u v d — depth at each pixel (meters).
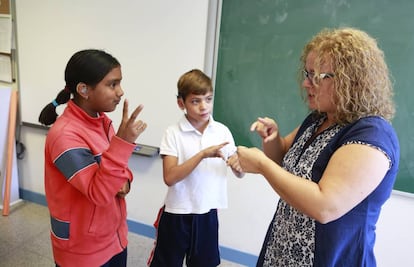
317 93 0.76
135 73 2.07
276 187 0.71
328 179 0.66
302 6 1.62
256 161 0.76
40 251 2.03
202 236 1.38
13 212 2.50
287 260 0.88
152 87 2.04
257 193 1.95
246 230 2.03
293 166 0.88
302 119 1.73
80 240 1.04
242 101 1.85
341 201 0.64
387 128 0.70
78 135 0.98
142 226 2.33
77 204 1.02
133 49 2.04
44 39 2.29
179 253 1.38
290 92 1.73
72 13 2.15
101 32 2.10
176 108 2.00
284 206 0.93
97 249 1.07
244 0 1.71
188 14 1.84
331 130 0.80
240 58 1.79
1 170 2.49
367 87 0.71
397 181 1.62
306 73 0.80
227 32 1.78
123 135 0.92
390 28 1.48
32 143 2.57
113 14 2.04
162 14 1.91
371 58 0.70
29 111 2.49
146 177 2.24
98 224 1.05
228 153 1.35
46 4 2.21
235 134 1.90
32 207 2.60
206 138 1.34
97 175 0.93
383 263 1.74
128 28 2.02
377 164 0.65
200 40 1.85
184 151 1.33
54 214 1.03
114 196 1.00
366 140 0.67
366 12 1.51
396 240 1.69
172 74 1.97
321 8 1.58
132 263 2.00
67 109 1.03
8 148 2.47
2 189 2.51
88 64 0.97
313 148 0.82
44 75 2.36
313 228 0.80
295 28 1.65
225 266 2.04
